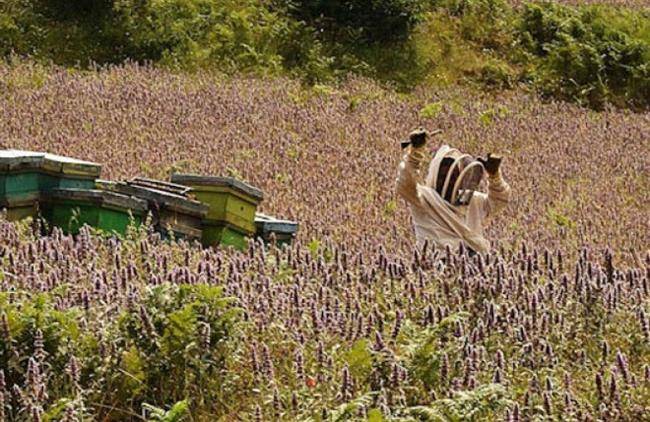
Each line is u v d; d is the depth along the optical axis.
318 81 68.69
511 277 20.36
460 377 16.50
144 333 16.33
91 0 69.06
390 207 38.69
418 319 19.22
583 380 17.62
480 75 74.31
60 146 43.97
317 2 74.44
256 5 74.75
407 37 75.12
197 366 16.20
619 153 55.22
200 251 24.25
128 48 68.12
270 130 52.03
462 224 25.64
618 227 37.81
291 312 18.36
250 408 16.14
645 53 77.56
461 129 57.94
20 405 14.71
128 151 43.97
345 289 19.91
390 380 15.93
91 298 17.88
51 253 20.98
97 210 26.66
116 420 15.84
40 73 60.06
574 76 75.31
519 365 17.50
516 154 52.94
